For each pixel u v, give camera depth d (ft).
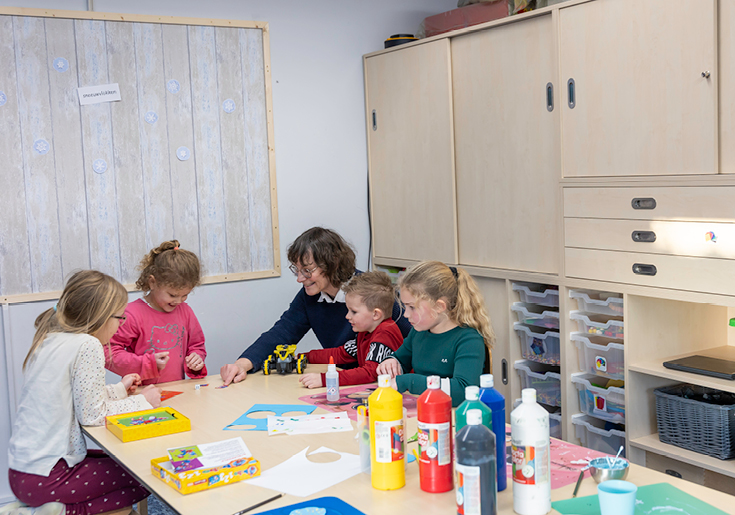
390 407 4.17
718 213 7.05
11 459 5.91
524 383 9.79
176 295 7.48
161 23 9.96
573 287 8.67
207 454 4.89
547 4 9.06
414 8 12.32
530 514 3.73
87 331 6.04
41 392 5.83
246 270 10.91
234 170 10.71
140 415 5.86
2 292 9.09
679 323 8.46
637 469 4.41
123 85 9.75
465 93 10.07
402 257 11.52
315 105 11.41
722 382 7.23
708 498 3.95
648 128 7.69
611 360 8.45
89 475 5.89
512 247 9.61
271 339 8.11
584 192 8.40
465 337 6.13
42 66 9.18
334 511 3.94
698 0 7.09
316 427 5.51
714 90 7.04
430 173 10.76
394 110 11.30
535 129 9.07
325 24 11.42
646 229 7.73
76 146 9.47
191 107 10.29
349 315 7.27
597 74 8.15
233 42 10.57
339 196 11.76
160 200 10.13
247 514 3.98
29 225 9.22
